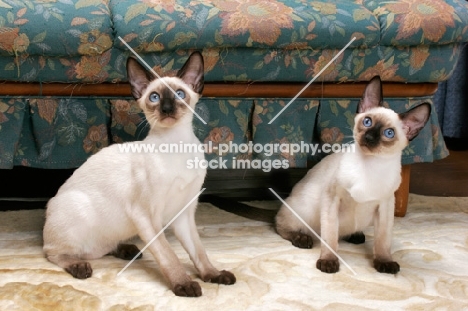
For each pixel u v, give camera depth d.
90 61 1.97
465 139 3.75
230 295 1.62
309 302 1.59
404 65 2.17
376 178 1.82
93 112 2.06
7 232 2.11
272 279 1.74
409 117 1.78
